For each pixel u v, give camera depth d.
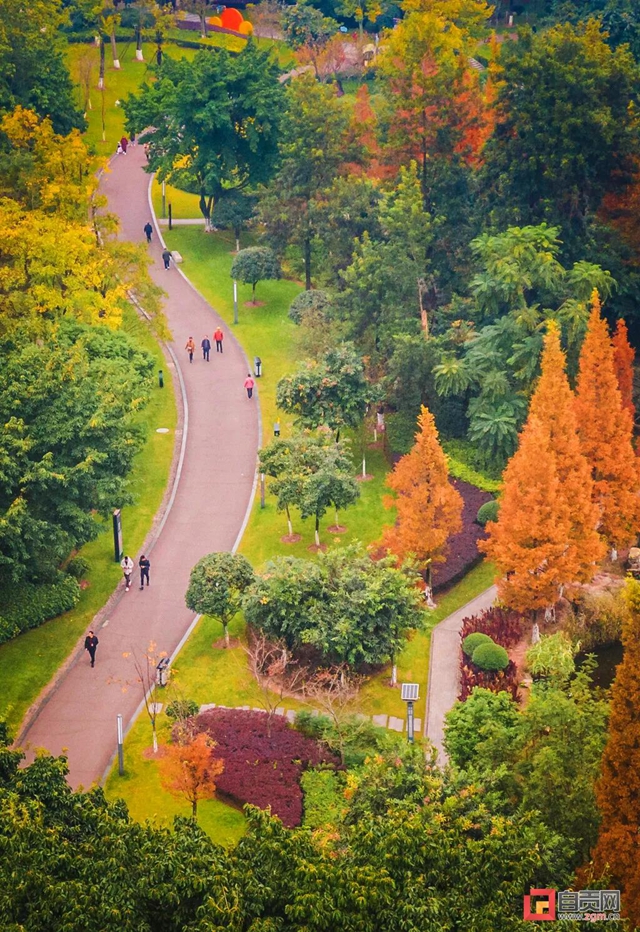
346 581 85.38
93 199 134.50
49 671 87.94
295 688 86.31
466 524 104.19
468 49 156.00
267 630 85.88
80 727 82.94
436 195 135.88
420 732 82.69
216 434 117.50
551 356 91.88
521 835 57.06
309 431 110.56
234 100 147.25
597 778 63.53
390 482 93.62
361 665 88.00
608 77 129.75
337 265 137.00
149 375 113.38
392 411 120.25
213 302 141.00
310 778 76.81
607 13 183.75
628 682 58.69
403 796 64.44
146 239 153.00
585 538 91.00
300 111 138.50
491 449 109.38
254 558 100.38
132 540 102.69
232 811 75.44
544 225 116.94
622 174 130.38
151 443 115.69
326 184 140.12
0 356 94.88
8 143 138.62
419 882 53.72
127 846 54.94
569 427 90.94
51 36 166.62
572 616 93.44
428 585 95.50
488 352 112.31
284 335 134.38
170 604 95.56
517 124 127.19
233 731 80.94
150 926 52.31
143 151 177.25
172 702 80.62
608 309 130.75
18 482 88.44
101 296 120.69
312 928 50.94
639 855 58.19
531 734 67.50
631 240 131.12
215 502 107.75
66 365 92.56
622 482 97.38
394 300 121.38
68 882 51.47
